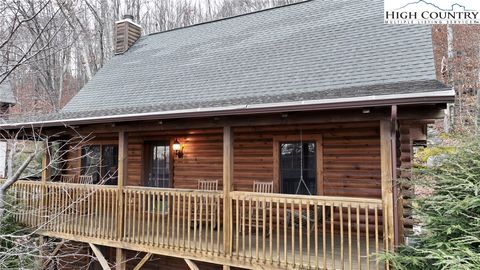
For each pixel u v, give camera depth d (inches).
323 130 291.3
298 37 359.9
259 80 313.6
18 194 331.0
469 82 695.1
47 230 311.7
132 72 451.8
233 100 271.0
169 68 418.3
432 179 205.2
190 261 242.5
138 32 553.3
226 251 226.1
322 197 197.9
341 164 282.4
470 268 147.6
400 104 175.2
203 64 391.5
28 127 311.6
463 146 203.8
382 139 187.3
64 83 808.3
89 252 357.7
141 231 284.7
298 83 285.6
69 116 340.8
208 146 341.4
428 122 242.1
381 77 251.3
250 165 320.5
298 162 301.0
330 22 360.2
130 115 261.9
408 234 215.5
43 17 212.2
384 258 169.2
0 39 186.1
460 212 175.6
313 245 245.1
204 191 241.3
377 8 346.3
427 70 240.2
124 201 278.5
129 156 390.9
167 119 258.2
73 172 421.1
